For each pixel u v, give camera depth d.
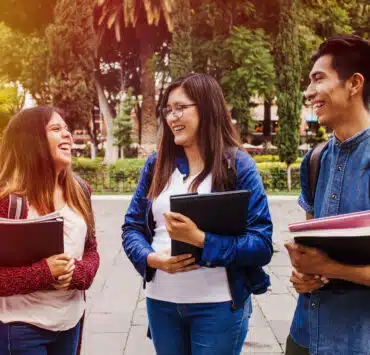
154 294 1.88
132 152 27.05
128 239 1.96
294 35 15.15
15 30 21.73
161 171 1.93
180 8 16.53
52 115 1.89
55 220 1.66
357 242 1.27
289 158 14.95
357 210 1.46
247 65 15.47
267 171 15.11
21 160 1.82
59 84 15.27
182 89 1.84
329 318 1.48
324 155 1.65
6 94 14.11
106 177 14.85
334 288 1.46
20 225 1.61
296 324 1.68
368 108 1.48
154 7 17.38
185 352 1.93
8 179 1.83
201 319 1.82
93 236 2.08
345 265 1.34
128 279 5.30
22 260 1.65
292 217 9.70
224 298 1.80
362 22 22.11
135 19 18.11
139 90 25.33
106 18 18.56
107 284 5.12
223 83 16.53
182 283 1.81
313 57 1.55
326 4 19.80
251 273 1.87
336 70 1.45
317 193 1.65
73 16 15.05
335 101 1.46
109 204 11.79
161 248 1.90
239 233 1.70
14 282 1.61
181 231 1.60
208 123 1.83
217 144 1.83
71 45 15.16
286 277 5.30
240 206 1.65
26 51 21.70
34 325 1.75
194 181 1.84
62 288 1.75
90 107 15.69
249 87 15.50
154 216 1.94
